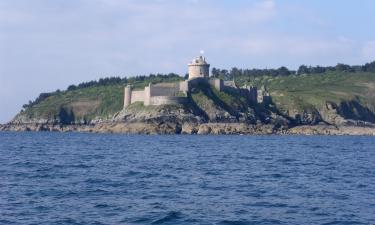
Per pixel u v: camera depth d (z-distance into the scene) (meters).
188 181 60.53
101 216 39.38
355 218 39.53
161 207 43.09
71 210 41.44
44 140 185.25
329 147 149.88
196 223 37.59
